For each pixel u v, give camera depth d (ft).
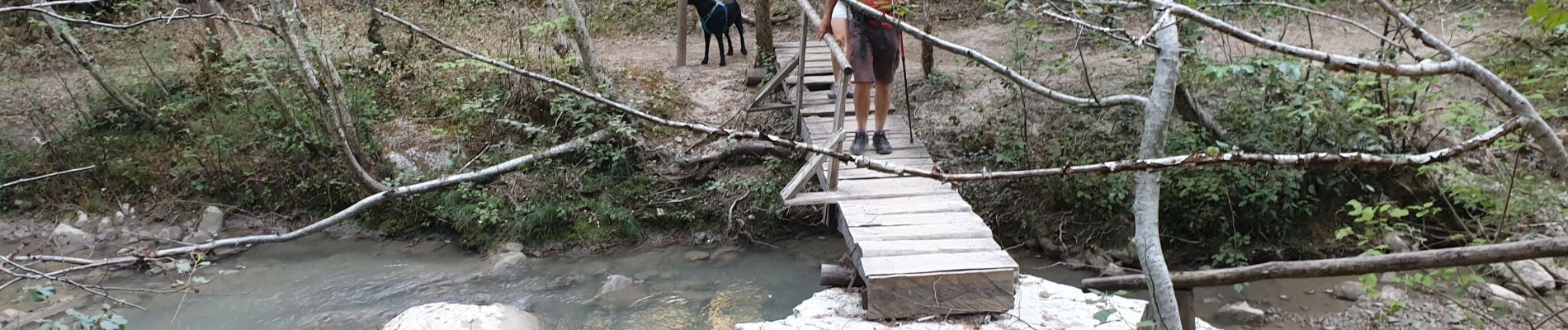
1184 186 24.35
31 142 29.60
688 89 31.60
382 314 21.90
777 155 27.68
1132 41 7.64
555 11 27.63
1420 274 16.74
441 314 19.62
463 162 28.07
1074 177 25.35
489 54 29.12
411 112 30.01
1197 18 6.79
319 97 23.66
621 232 26.50
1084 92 26.84
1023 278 18.84
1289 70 11.30
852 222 18.83
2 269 10.33
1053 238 25.34
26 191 28.55
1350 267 8.34
